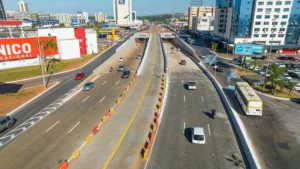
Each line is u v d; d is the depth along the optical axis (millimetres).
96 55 91250
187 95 43250
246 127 30266
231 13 100812
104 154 23938
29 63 69312
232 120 32406
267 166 22281
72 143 26219
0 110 36062
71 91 45969
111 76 58094
